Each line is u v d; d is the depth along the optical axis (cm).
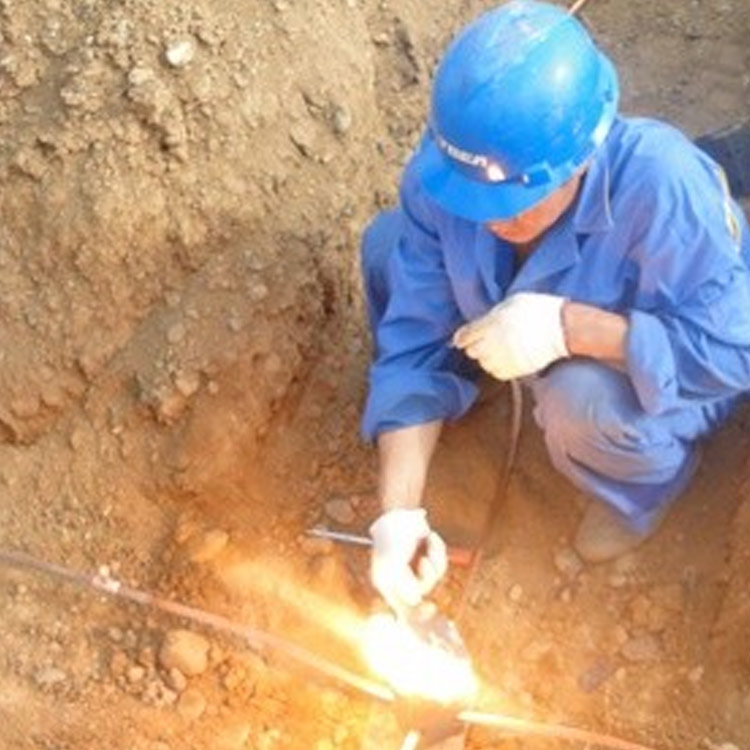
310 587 274
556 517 279
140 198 275
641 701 259
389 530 244
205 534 276
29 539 276
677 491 272
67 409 278
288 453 285
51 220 274
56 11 285
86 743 257
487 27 223
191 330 274
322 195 291
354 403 290
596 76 224
